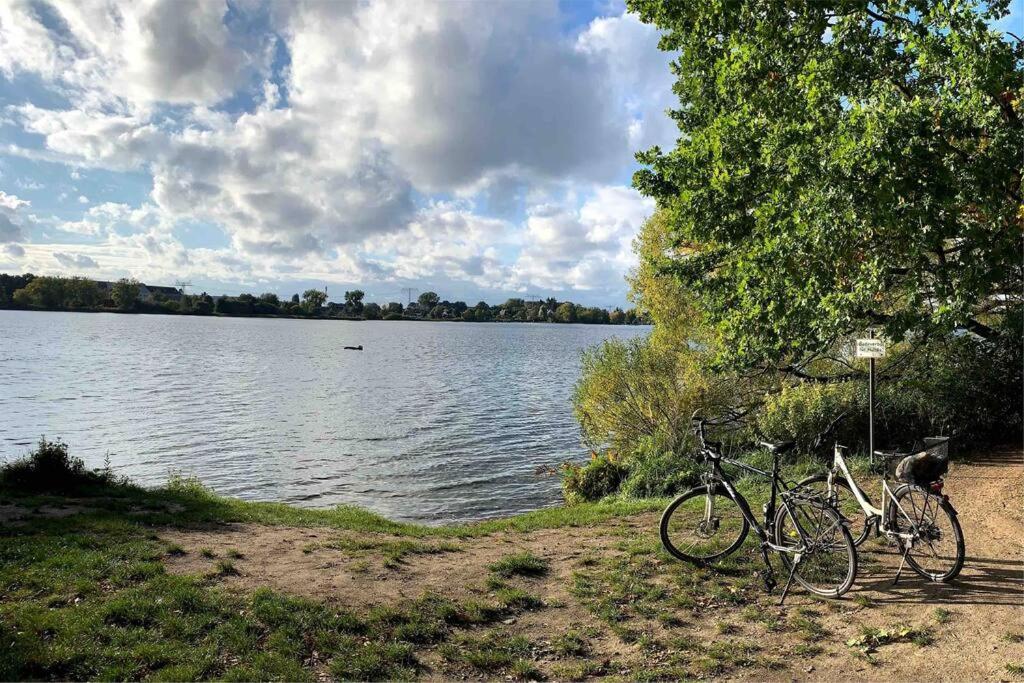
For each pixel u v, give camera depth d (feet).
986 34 26.00
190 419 105.29
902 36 29.86
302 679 15.25
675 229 43.19
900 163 26.45
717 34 41.78
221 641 16.89
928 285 31.19
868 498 22.90
